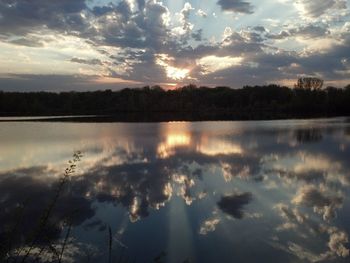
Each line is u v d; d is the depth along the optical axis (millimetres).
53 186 13938
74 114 103188
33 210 10906
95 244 8523
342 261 7637
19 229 9125
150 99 111125
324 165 17609
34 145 26656
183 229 9469
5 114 99625
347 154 20984
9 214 10523
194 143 26875
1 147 25750
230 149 23562
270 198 12188
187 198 12297
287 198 12156
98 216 10477
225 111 100688
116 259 7773
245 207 11258
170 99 110062
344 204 11344
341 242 8555
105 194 12797
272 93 106625
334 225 9617
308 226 9586
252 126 47188
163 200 12055
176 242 8641
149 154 21547
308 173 15805
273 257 7879
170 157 20406
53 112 105500
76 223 9875
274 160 19250
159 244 8555
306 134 34344
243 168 17188
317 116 81250
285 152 22062
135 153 21984
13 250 7453
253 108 99812
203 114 94062
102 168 17359
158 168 17312
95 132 37625
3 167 18000
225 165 17969
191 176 15570
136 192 13062
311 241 8641
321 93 95062
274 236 8984
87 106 110688
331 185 13719
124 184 14203
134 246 8469
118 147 24797
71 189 13469
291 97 103438
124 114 99688
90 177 15406
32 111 101625
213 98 110250
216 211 10914
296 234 9086
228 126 47531
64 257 7742
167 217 10406
